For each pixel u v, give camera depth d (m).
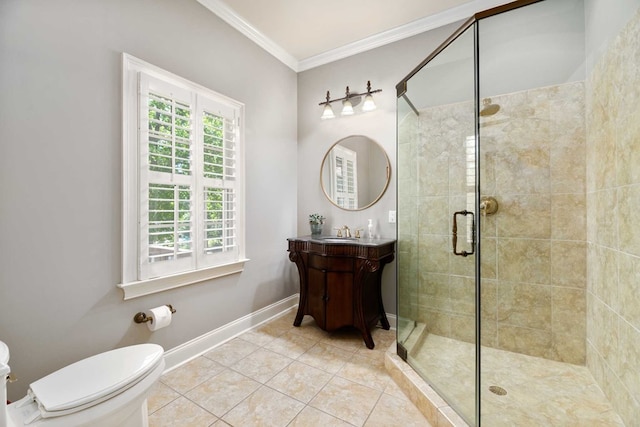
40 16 1.38
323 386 1.79
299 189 3.25
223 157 2.31
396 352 2.02
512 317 2.09
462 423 1.34
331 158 3.03
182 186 2.02
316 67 3.13
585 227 1.88
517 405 1.54
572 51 1.88
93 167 1.58
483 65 2.12
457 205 1.98
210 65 2.24
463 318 1.92
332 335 2.51
